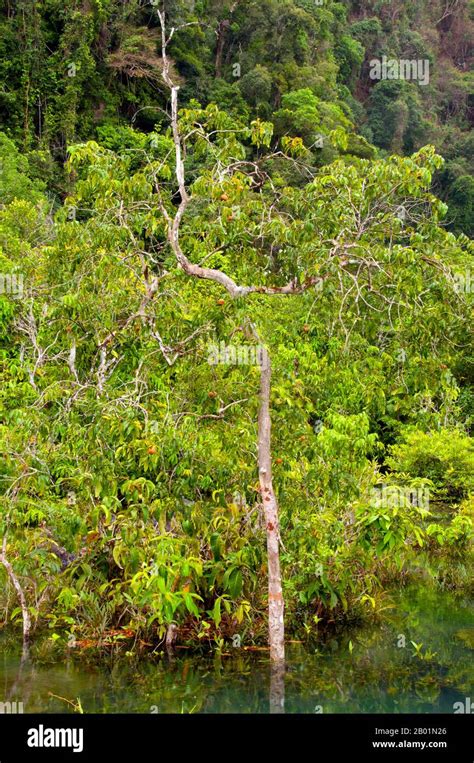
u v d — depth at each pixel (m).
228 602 6.14
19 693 5.21
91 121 31.72
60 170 28.55
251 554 6.14
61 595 6.31
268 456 5.82
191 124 6.40
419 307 5.84
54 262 6.64
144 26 34.41
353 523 7.02
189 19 36.28
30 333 8.80
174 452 5.70
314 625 6.76
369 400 6.67
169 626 6.21
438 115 70.69
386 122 57.47
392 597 7.91
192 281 6.85
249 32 41.00
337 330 6.43
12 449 6.30
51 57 31.05
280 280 6.24
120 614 6.48
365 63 63.59
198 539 6.44
